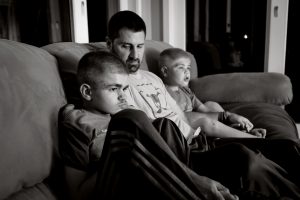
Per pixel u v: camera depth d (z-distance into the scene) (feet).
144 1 8.21
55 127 2.70
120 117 2.19
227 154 2.90
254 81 5.61
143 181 2.15
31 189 2.37
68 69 3.41
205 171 2.99
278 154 3.19
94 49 4.24
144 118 2.22
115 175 2.16
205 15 9.46
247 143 3.39
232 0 9.21
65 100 3.11
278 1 7.59
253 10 8.45
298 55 8.23
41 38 6.35
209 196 2.46
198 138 3.70
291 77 8.39
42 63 2.94
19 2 6.19
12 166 2.11
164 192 2.15
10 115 2.20
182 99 4.93
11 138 2.14
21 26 6.30
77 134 2.67
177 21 8.30
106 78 2.93
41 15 6.23
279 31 7.74
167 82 4.99
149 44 5.60
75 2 5.84
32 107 2.45
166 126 2.85
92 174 2.49
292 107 8.46
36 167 2.33
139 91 4.06
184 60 4.87
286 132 4.29
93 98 2.99
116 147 2.16
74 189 2.53
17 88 2.39
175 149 2.82
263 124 4.55
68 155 2.62
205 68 9.24
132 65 4.02
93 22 7.47
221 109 5.10
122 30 3.90
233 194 2.72
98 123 2.85
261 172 2.70
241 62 9.37
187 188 2.19
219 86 5.72
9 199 2.15
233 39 9.38
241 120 4.30
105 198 2.18
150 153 2.17
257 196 2.63
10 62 2.48
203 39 9.64
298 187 2.81
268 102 5.54
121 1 7.55
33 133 2.36
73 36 5.99
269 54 7.93
